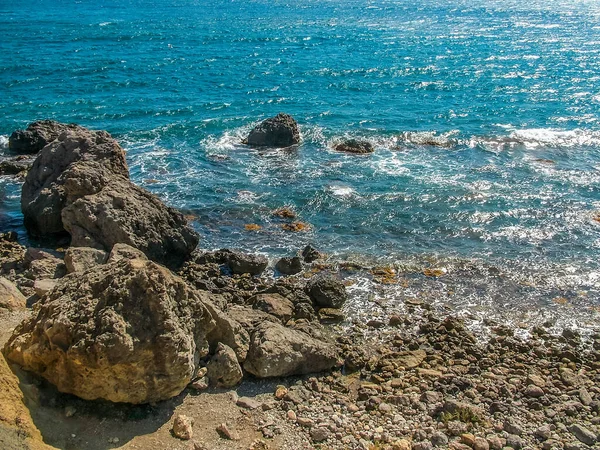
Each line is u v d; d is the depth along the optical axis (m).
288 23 107.44
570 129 45.28
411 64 69.12
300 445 15.54
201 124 44.69
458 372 19.11
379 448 15.59
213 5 144.62
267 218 30.16
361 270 25.44
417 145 41.06
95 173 25.62
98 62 67.44
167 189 33.19
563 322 22.31
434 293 23.91
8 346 16.39
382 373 18.91
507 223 29.86
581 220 30.19
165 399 16.38
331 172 36.03
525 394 18.11
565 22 114.06
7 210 30.52
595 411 17.53
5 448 12.47
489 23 110.88
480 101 53.47
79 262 21.66
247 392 17.52
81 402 15.71
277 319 20.83
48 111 48.47
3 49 74.38
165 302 15.79
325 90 57.00
